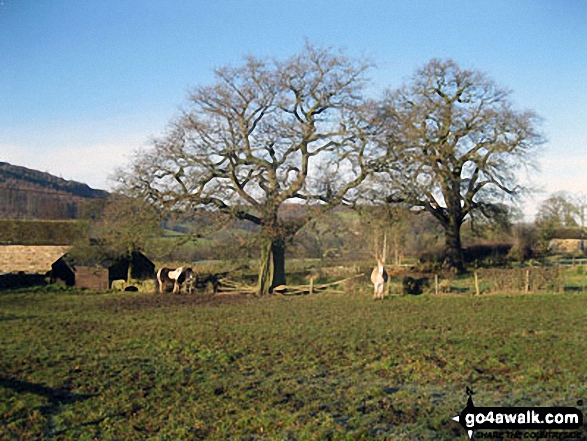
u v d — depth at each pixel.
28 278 41.38
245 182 37.28
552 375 13.84
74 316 26.11
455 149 46.88
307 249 43.34
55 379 13.89
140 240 37.19
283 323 22.83
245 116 36.88
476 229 51.78
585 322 21.95
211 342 18.67
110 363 15.68
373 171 37.88
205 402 12.09
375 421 10.79
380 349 17.16
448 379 13.66
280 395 12.52
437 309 26.69
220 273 40.44
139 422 10.98
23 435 10.36
